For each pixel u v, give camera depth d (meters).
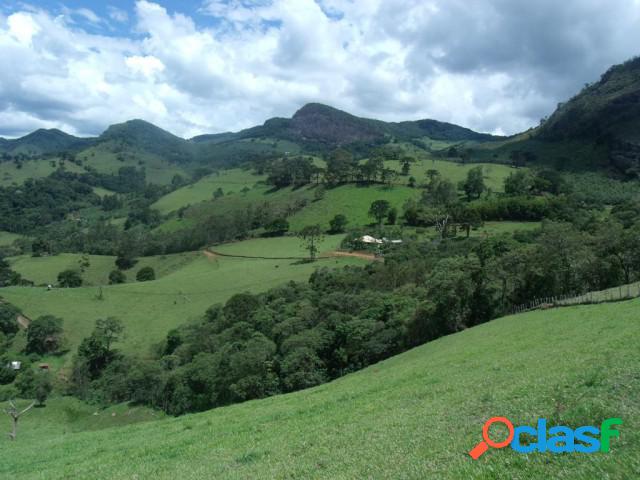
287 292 106.56
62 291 135.12
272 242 170.62
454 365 31.84
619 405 13.17
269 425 24.36
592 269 67.56
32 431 68.94
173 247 193.12
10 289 135.62
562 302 55.66
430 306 70.25
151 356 99.44
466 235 142.38
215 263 158.50
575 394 15.10
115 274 167.00
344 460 14.69
